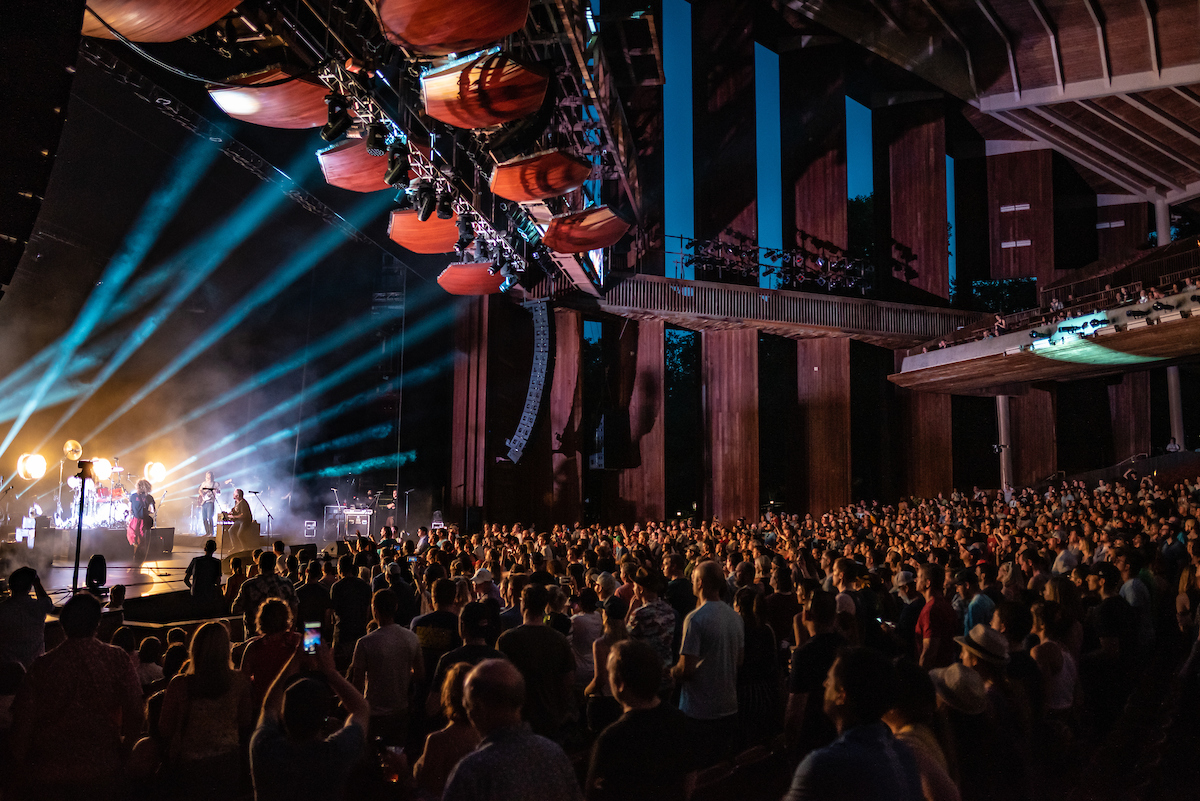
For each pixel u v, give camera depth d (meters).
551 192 11.77
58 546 15.05
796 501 29.69
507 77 8.81
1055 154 33.22
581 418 25.86
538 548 11.59
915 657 5.91
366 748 2.99
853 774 2.25
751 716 5.02
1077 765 4.65
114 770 3.64
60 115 5.20
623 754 2.80
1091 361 25.61
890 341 30.64
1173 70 25.38
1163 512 14.74
